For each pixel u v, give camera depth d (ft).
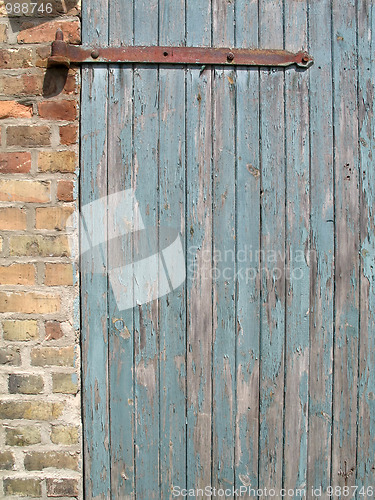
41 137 5.14
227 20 5.23
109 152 5.21
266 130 5.27
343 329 5.33
